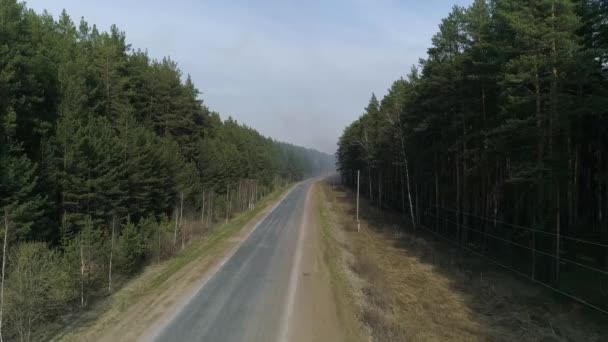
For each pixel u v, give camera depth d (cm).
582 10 2034
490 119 2619
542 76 1991
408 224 4491
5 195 1677
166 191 3262
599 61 2028
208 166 4559
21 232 1570
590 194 2739
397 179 5762
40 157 2006
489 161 2667
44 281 1214
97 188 2191
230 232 3278
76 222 2036
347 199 7569
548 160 1906
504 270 2436
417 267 2622
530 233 2381
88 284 1628
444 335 1468
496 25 2314
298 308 1377
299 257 2298
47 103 2245
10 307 1091
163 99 4297
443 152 3441
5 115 1767
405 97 4162
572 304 1745
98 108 3095
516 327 1605
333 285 1719
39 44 2275
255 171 7938
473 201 3425
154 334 1119
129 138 2672
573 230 2414
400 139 4475
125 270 1958
